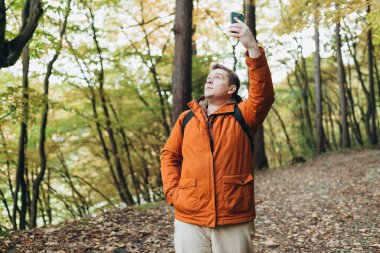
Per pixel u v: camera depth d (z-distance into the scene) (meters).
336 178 9.30
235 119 2.02
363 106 26.34
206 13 10.91
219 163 1.95
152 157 16.06
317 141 18.08
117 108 13.30
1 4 5.05
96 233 4.68
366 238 4.52
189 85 7.94
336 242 4.49
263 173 11.92
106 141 14.88
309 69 22.33
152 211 6.09
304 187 8.62
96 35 10.52
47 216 14.53
